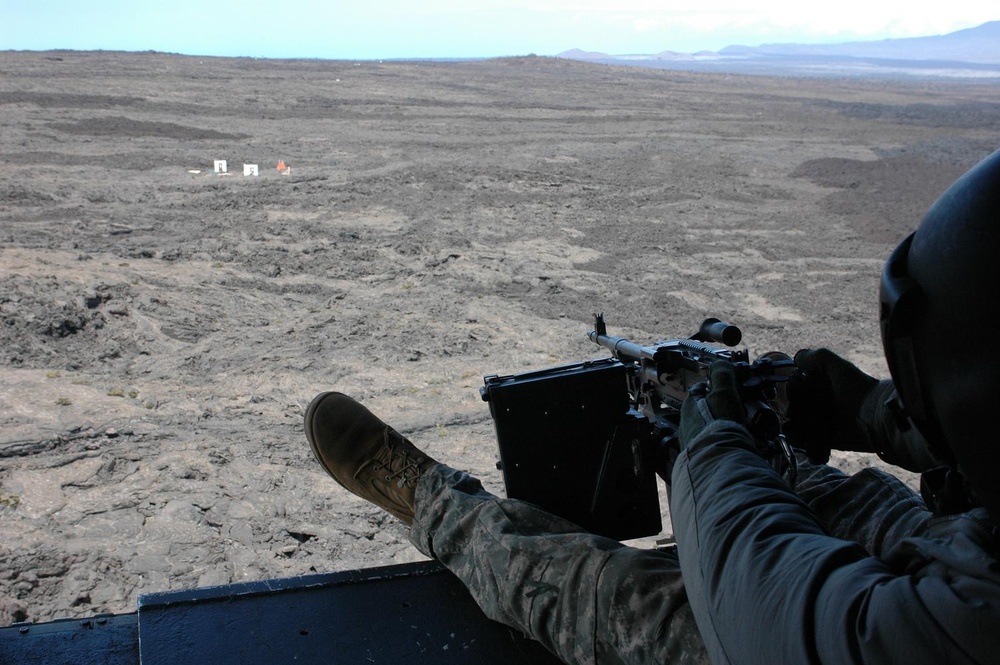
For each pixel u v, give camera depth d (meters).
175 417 8.85
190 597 1.87
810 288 15.66
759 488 1.28
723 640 1.20
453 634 1.79
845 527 1.81
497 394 2.04
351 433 2.13
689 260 17.20
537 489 2.11
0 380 9.28
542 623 1.66
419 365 10.96
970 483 1.01
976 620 0.91
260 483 7.61
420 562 2.04
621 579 1.57
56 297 11.81
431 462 2.13
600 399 2.09
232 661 1.69
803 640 1.04
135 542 6.54
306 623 1.81
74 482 7.36
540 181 24.31
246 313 12.48
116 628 1.81
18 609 5.52
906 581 0.99
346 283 14.34
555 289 14.69
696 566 1.28
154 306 12.12
